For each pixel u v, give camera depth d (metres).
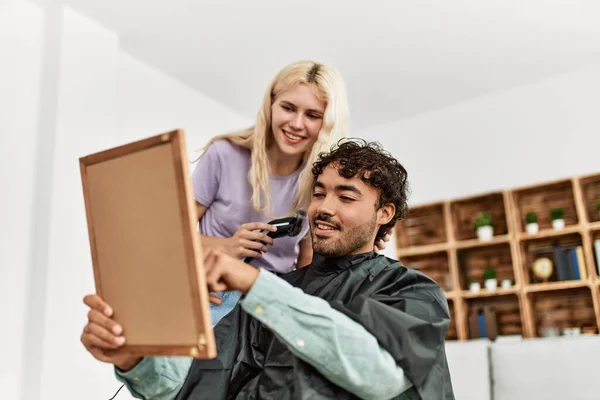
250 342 1.24
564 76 4.34
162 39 3.74
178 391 1.16
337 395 0.95
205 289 0.82
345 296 1.20
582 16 3.58
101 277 0.96
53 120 3.20
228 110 4.66
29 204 3.08
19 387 2.86
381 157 1.30
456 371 3.24
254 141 1.83
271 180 1.85
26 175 3.09
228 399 1.18
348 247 1.24
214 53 3.92
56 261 3.03
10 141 3.05
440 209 4.80
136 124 3.81
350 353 0.89
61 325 2.98
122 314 0.93
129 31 3.64
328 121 1.75
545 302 4.28
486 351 3.21
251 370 1.21
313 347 0.89
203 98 4.42
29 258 3.02
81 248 3.17
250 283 0.90
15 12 3.21
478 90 4.56
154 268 0.87
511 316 4.41
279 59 4.02
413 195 4.86
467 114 4.72
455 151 4.72
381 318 0.95
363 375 0.90
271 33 3.72
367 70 4.19
